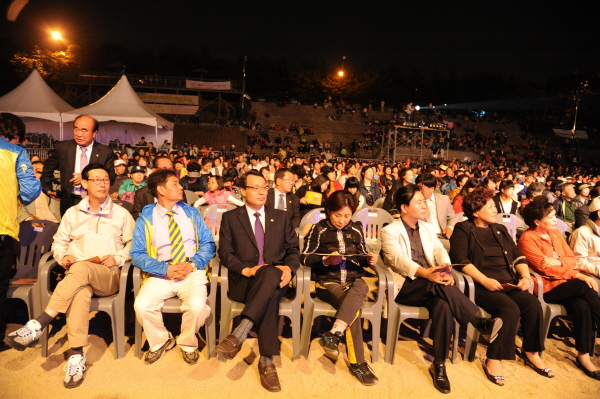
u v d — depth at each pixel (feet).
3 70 139.74
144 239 12.18
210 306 12.08
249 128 133.80
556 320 16.38
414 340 14.11
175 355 12.27
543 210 14.33
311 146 130.52
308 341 12.32
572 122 180.55
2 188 11.34
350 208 12.81
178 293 11.96
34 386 10.62
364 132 142.20
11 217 11.54
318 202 20.03
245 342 13.19
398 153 117.19
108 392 10.54
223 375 11.43
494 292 12.77
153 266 11.75
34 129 75.92
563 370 12.75
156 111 123.95
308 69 202.90
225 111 135.85
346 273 12.84
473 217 14.11
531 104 199.72
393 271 13.85
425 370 12.27
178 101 124.77
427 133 130.31
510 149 145.79
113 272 12.01
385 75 205.57
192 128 118.42
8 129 11.62
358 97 197.67
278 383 10.93
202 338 13.39
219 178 20.40
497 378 11.83
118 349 11.94
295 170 27.89
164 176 12.34
